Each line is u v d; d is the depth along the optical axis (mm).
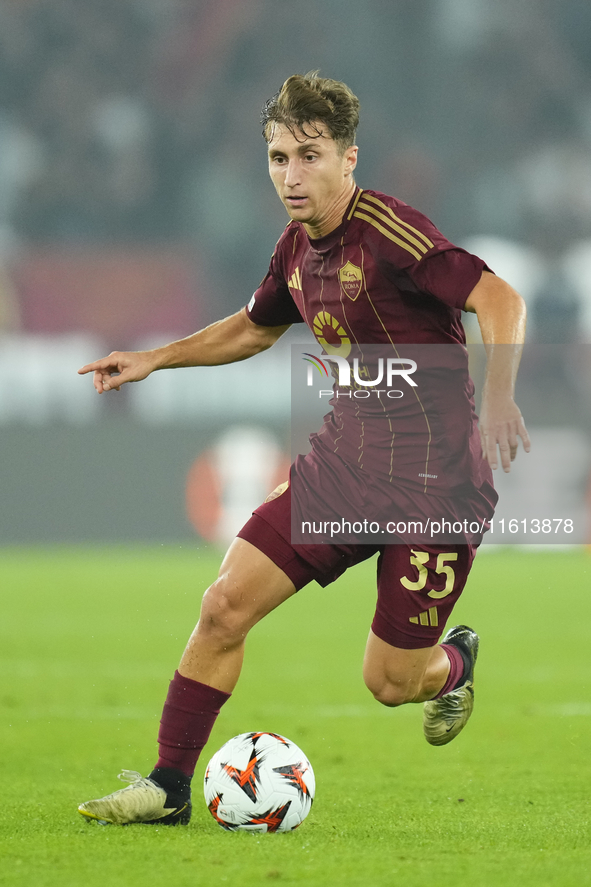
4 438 71250
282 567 14016
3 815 14484
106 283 101062
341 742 21297
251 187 107250
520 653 34812
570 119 113750
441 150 112938
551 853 12281
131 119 110188
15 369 86000
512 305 12625
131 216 107625
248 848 12477
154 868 11453
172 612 45750
